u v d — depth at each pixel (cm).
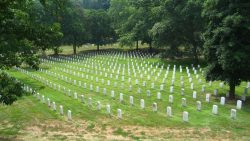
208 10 2734
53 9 1972
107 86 3644
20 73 4859
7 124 2259
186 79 3841
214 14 2647
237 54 2480
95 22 8469
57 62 6134
